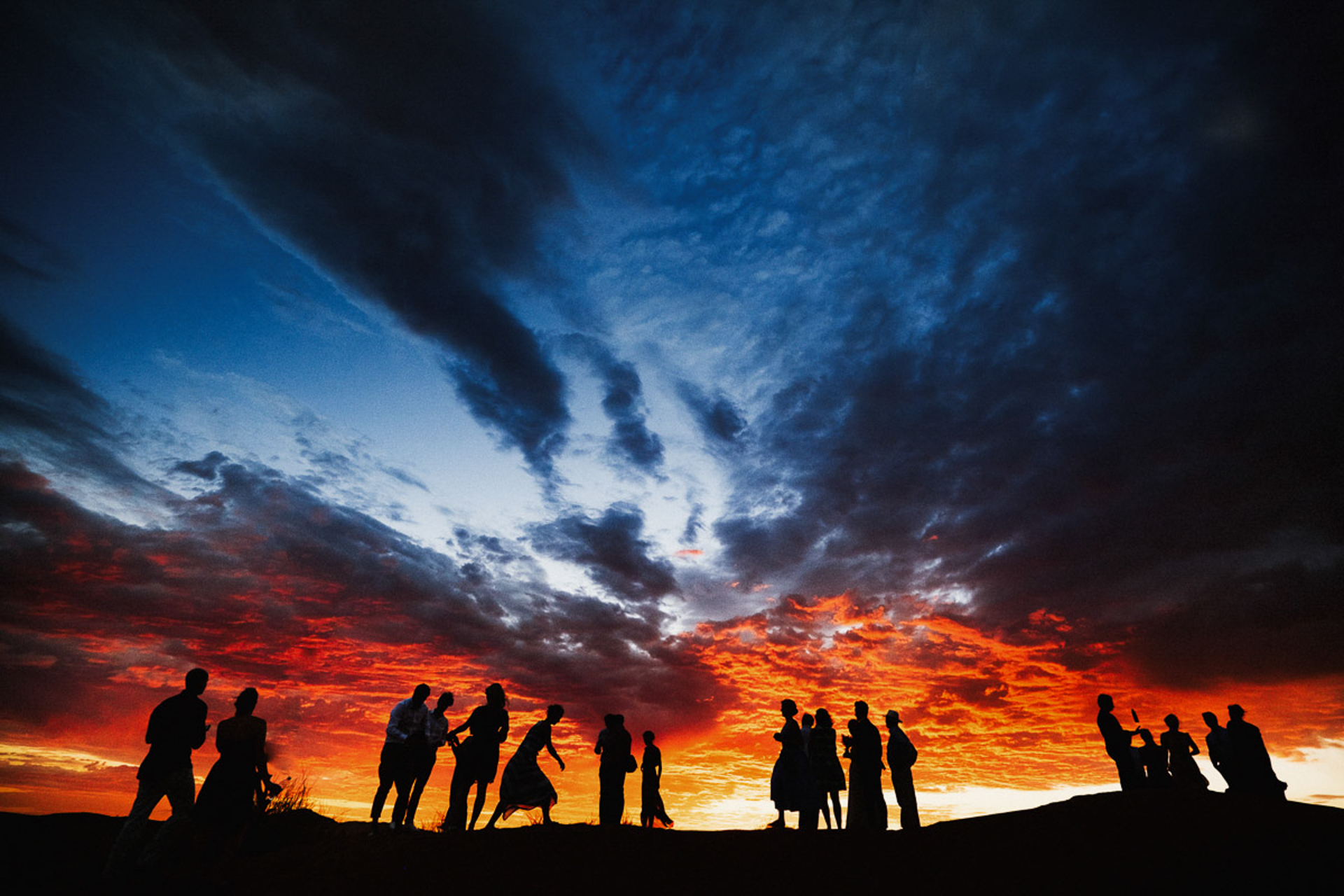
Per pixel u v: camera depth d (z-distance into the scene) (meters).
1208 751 10.52
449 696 9.85
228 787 7.25
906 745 10.57
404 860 7.53
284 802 11.77
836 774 10.44
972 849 7.15
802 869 7.05
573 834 8.34
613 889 6.62
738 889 6.54
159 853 6.94
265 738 7.72
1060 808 8.22
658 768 11.65
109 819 9.72
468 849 7.78
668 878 6.89
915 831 8.20
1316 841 6.31
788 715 10.34
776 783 9.99
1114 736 10.09
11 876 7.61
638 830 8.60
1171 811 7.52
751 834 8.48
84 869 8.25
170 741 7.19
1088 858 6.55
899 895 6.19
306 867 7.73
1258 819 7.04
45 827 8.93
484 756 9.19
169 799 7.19
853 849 7.60
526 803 9.11
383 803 9.02
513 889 6.66
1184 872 5.99
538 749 9.61
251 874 7.78
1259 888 5.59
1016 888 6.07
